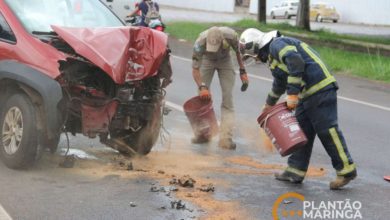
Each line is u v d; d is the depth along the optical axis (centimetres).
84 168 654
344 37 2542
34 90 619
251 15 4922
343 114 1076
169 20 3244
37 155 627
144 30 654
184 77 1383
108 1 2075
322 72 627
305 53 630
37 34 657
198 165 700
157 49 646
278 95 649
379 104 1201
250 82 1386
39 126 617
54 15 704
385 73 1611
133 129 688
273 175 675
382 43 2398
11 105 636
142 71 641
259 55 658
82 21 723
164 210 533
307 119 642
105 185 596
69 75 621
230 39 797
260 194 600
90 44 624
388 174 704
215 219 516
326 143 630
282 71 629
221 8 5509
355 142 862
